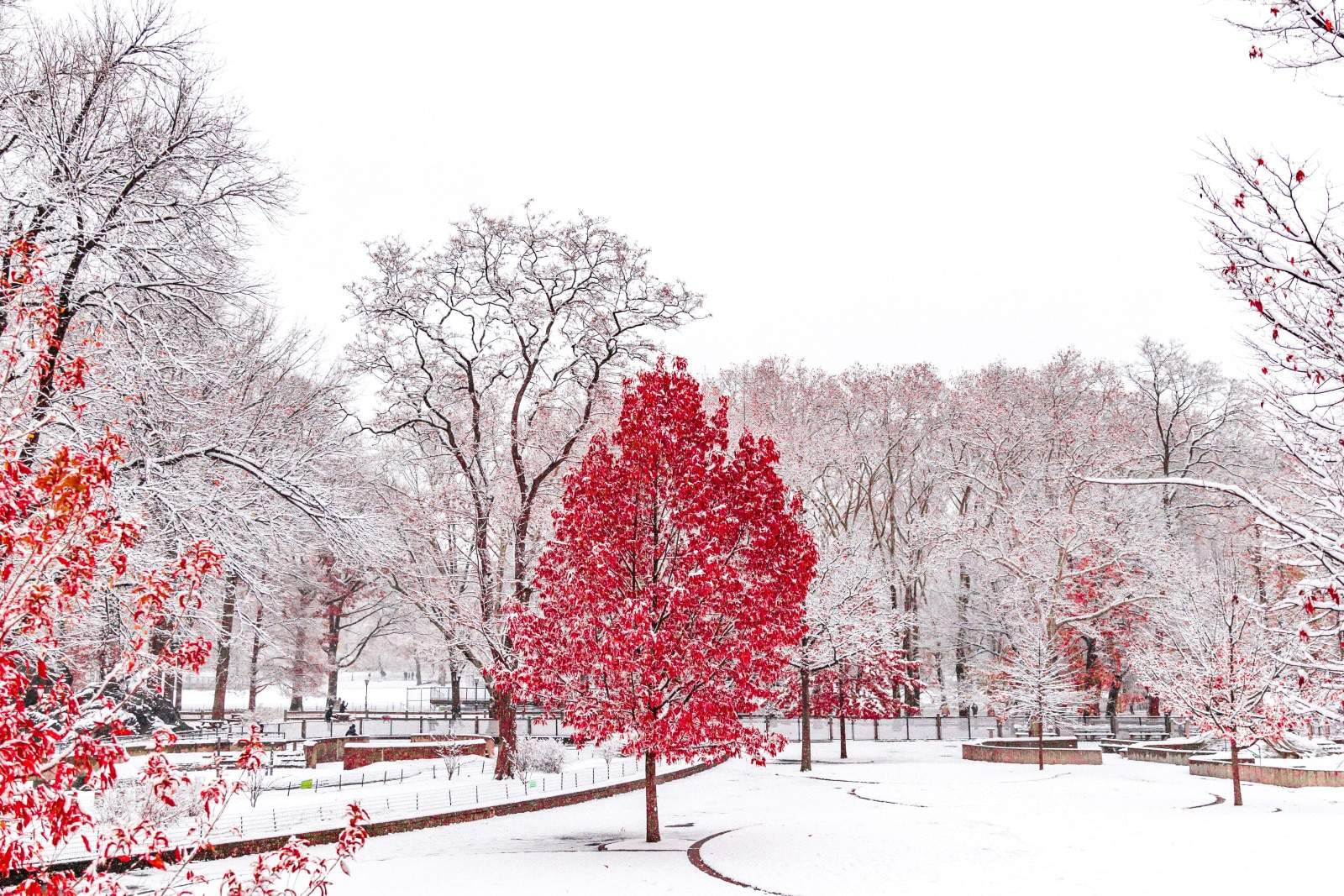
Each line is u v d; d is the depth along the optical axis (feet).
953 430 161.38
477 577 94.07
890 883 45.88
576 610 58.13
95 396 46.01
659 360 62.13
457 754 105.70
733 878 47.88
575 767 102.22
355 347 92.79
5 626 17.33
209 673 228.63
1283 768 87.61
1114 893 42.55
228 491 55.93
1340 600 18.54
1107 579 135.95
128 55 55.62
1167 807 70.64
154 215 53.52
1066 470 136.26
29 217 49.19
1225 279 19.57
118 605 42.42
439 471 103.09
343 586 144.56
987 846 53.88
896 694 158.30
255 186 59.21
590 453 62.13
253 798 67.21
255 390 70.90
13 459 19.35
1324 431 19.80
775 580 58.29
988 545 137.80
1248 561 72.59
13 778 16.84
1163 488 156.04
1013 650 135.44
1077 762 112.88
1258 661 70.54
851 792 86.43
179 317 56.34
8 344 22.34
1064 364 157.69
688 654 55.31
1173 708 76.95
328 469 69.51
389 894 44.86
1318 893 40.96
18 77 51.72
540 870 50.62
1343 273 18.66
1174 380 157.79
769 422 151.74
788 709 137.90
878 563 137.28
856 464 164.04
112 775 19.21
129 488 47.85
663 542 59.57
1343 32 16.76
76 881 19.06
